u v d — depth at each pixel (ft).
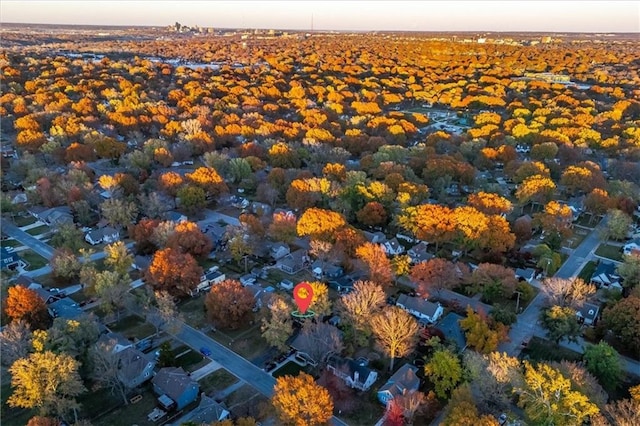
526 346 256.11
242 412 207.10
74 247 336.90
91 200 399.24
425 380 229.45
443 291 305.94
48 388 192.95
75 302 285.64
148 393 221.46
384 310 245.04
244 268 328.70
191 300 292.61
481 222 327.47
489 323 251.80
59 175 437.58
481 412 196.34
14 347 215.51
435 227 334.85
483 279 288.30
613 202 391.24
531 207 427.33
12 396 198.49
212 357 245.04
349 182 420.36
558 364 212.43
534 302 296.71
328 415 186.19
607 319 255.70
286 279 316.19
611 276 311.88
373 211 371.76
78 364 206.59
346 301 253.03
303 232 333.42
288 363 242.17
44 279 310.24
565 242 372.99
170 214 398.42
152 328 265.95
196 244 321.93
